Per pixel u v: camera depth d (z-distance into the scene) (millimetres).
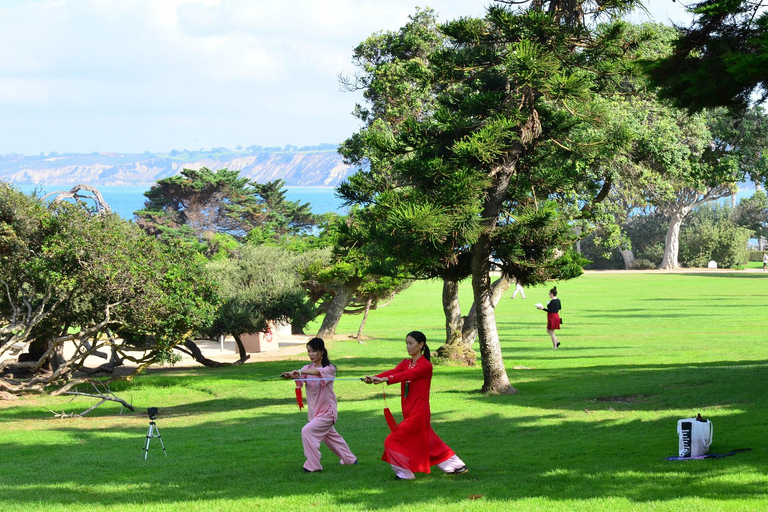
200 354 28828
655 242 99688
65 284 19969
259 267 32375
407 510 7508
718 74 10727
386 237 16922
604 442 11102
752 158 22906
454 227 15594
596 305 51281
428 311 53969
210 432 13977
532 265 17578
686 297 55281
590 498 7742
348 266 32438
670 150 21641
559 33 16438
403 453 9008
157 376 26047
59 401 20938
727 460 9195
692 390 15680
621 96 22469
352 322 48000
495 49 17688
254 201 100750
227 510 7797
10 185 21578
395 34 29250
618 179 22891
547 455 10328
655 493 7816
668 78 11398
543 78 15586
